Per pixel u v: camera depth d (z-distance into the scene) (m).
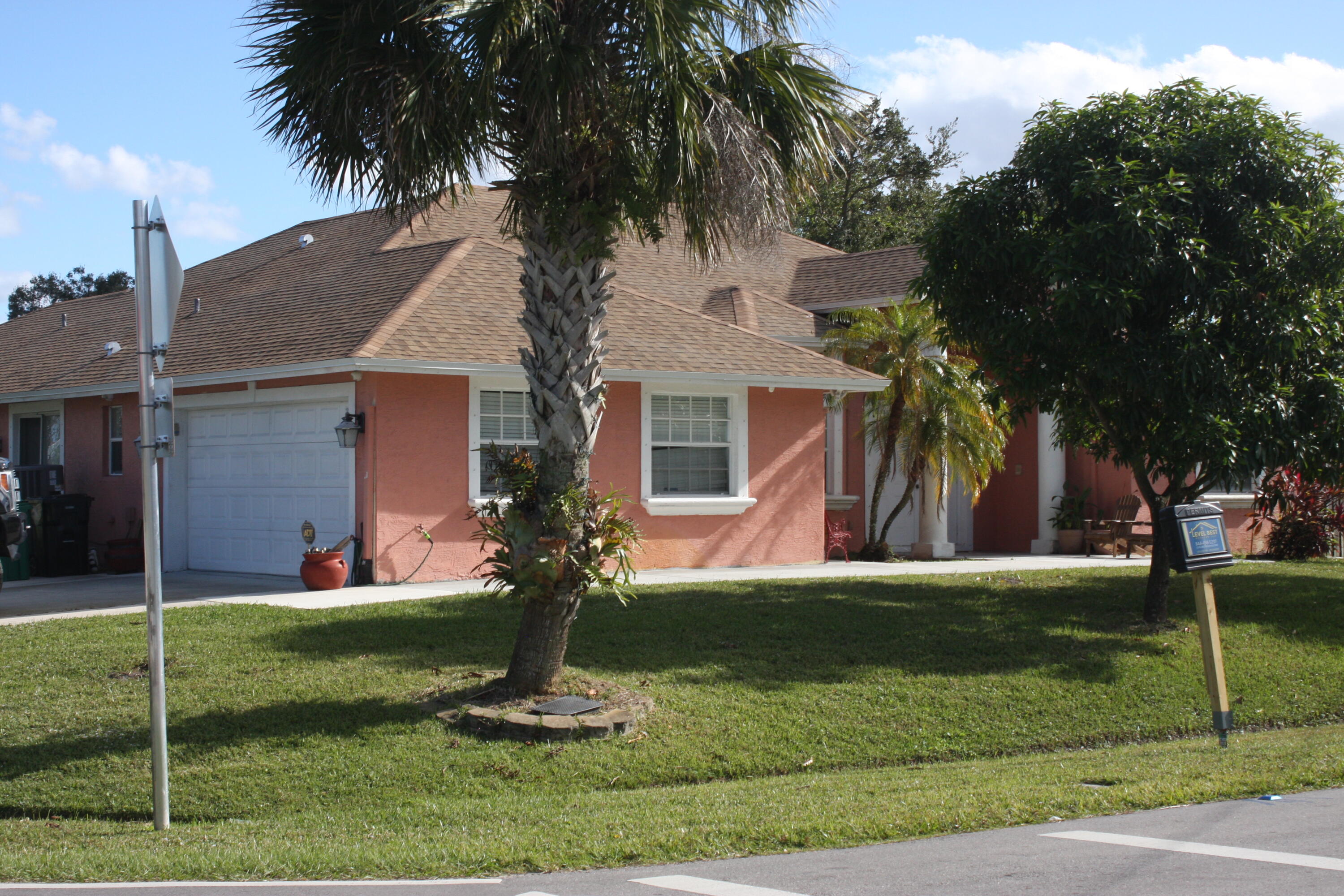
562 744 8.12
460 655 10.08
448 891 5.14
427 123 8.09
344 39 7.93
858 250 41.81
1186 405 11.47
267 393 15.80
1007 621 12.41
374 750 7.88
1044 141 12.53
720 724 8.80
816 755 8.48
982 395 17.73
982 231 12.63
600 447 16.08
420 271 16.73
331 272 18.81
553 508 8.53
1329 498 19.23
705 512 16.95
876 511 19.05
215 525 16.86
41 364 21.59
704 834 5.96
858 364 18.84
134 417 18.09
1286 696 10.80
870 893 4.90
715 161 8.28
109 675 9.35
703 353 17.02
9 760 7.67
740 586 14.20
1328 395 11.78
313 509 15.24
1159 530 12.56
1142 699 10.30
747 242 8.93
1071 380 12.65
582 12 8.12
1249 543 22.22
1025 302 12.74
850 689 9.84
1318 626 13.05
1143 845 5.63
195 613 11.77
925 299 13.72
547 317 8.52
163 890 5.24
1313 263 11.65
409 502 14.54
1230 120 11.94
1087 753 8.78
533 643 8.91
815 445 18.20
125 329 21.70
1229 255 11.81
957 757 8.82
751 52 8.81
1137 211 11.25
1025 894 4.83
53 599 13.84
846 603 12.98
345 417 14.34
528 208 8.52
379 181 8.58
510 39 7.69
